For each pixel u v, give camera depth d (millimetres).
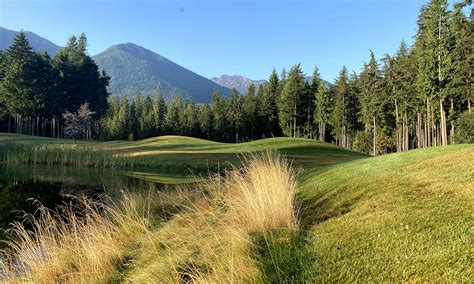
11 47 66062
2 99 64062
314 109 64688
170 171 24562
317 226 4750
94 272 5199
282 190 5734
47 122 71438
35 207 12805
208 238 5145
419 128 44656
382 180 6363
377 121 53156
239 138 71812
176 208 8898
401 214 4473
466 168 6023
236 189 7129
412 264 3301
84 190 16641
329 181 7395
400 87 47031
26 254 6141
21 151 30312
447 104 38688
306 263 3736
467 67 33812
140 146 42906
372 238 3986
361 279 3252
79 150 30953
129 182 19141
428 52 35438
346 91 59562
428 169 6480
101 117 83062
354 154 33344
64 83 74500
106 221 7090
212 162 25578
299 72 62531
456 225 3838
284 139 37781
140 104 92000
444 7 34625
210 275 3939
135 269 5047
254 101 69812
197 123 75938
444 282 2953
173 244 5539
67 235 6676
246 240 4418
